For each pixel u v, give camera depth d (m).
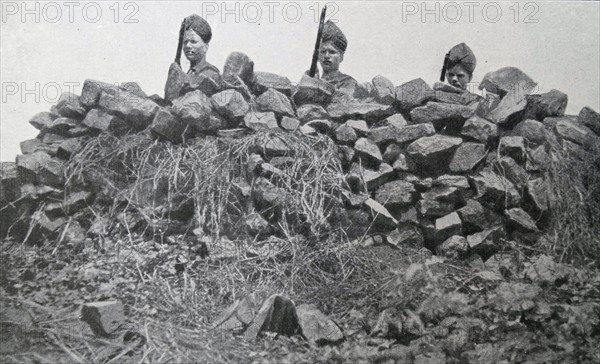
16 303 3.59
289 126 4.34
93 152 4.15
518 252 4.16
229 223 4.10
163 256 3.91
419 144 4.30
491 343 3.46
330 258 4.02
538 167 4.34
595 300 3.82
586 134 4.47
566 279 3.95
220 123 4.30
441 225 4.17
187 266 3.89
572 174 4.37
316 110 4.42
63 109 4.24
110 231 4.01
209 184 4.09
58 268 3.83
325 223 4.09
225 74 4.36
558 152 4.39
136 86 4.30
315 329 3.51
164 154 4.17
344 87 4.50
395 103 4.44
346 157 4.34
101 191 4.11
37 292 3.67
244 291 3.82
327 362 3.29
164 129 4.17
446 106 4.38
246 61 4.39
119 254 3.89
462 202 4.26
